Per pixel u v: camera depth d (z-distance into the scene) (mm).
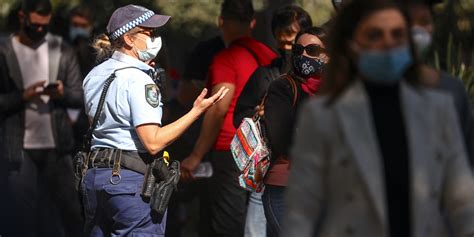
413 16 9570
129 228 13297
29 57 17781
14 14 18484
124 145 13266
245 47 16344
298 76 13039
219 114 16188
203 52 18141
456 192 8539
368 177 8203
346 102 8375
